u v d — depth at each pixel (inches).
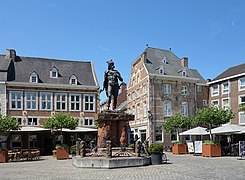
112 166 578.2
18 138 1344.7
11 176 504.4
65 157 948.6
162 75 1581.0
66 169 591.2
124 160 593.9
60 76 1489.9
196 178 442.0
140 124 1643.7
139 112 1680.6
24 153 908.0
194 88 1662.2
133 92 1793.8
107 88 698.2
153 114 1540.4
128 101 1882.4
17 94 1378.0
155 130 1530.5
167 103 1585.9
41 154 1325.0
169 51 1797.5
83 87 1470.2
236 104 1533.0
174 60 1752.0
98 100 1489.9
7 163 805.9
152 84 1566.2
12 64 1461.6
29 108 1386.6
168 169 557.6
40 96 1409.9
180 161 759.1
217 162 725.3
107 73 698.8
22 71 1445.6
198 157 928.9
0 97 1350.9
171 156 987.9
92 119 1469.0
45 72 1483.8
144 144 874.1
